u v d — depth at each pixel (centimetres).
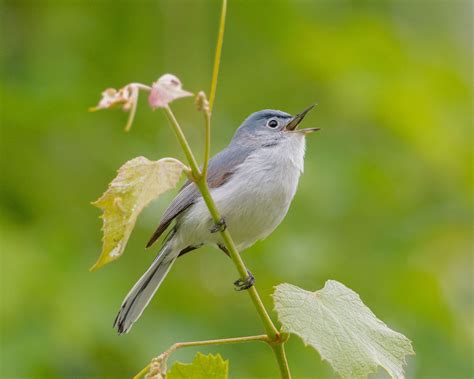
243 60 1321
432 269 1237
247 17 1333
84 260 1029
